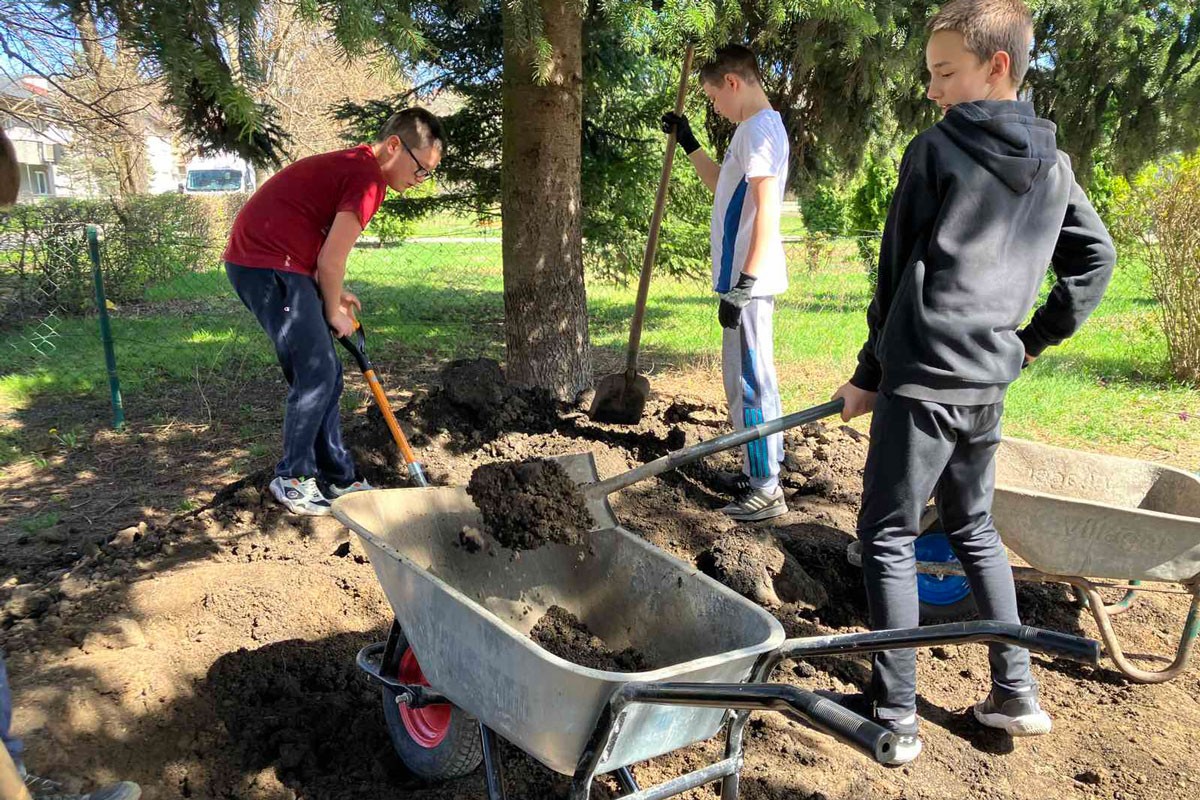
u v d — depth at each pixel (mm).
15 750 2072
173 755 2834
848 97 6508
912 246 2676
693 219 9547
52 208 10438
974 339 2580
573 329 5941
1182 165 7949
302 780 2814
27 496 5066
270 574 3643
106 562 3826
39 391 7402
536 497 2781
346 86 15094
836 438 5633
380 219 9961
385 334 10016
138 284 10766
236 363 8367
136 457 5754
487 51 7270
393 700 2836
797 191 7977
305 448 4070
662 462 2852
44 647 3195
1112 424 6754
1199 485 3551
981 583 2900
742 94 4047
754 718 3115
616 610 2881
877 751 1470
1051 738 3094
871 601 2770
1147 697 3350
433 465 4668
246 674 3156
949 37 2592
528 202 5684
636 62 6785
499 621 2070
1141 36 6281
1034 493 3205
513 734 2160
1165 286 8242
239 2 2697
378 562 2535
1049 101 6820
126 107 7387
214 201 12875
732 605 2400
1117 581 4281
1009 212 2574
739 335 4062
